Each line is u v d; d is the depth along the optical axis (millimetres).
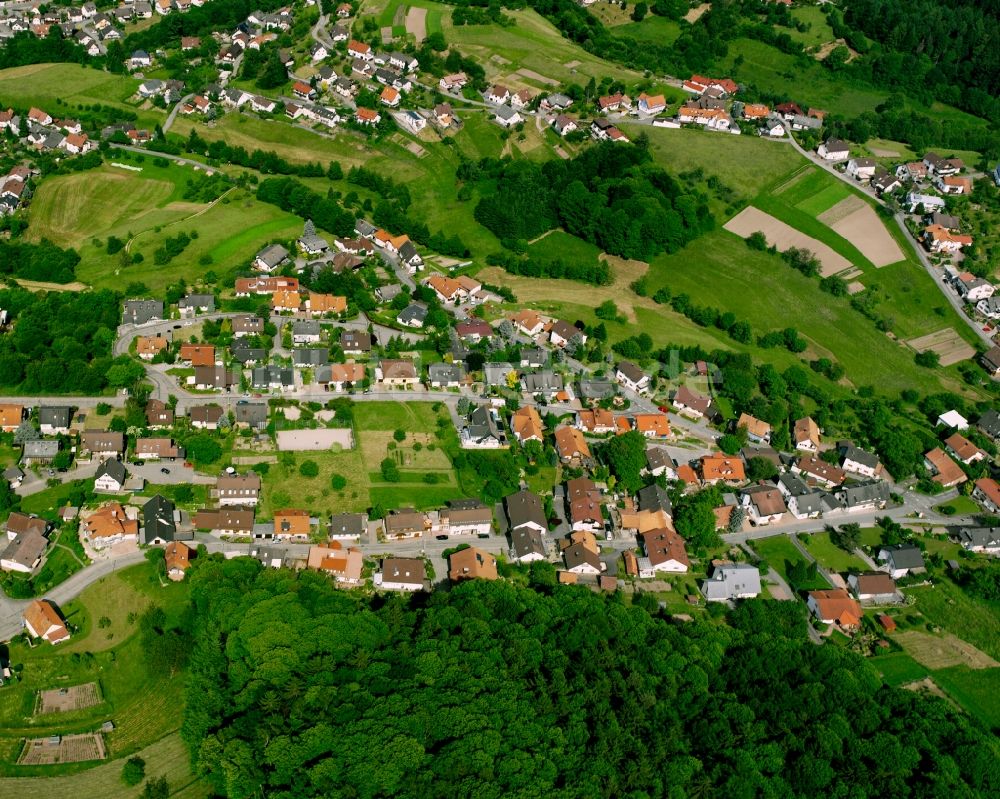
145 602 189625
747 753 160000
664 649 177625
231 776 147000
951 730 169000
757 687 175250
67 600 190250
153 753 165750
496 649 169125
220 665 169125
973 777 162375
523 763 149500
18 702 173750
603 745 155375
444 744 151500
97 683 177375
